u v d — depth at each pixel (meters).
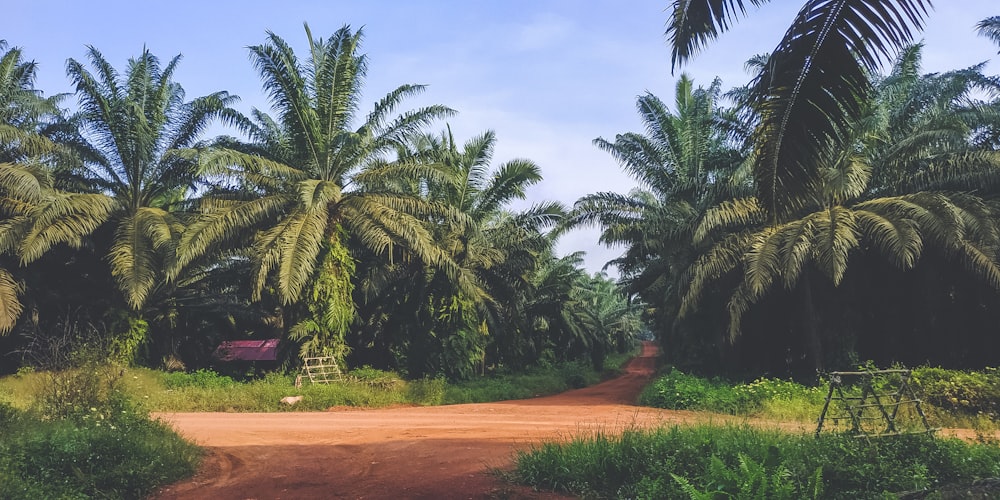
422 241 21.20
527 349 41.94
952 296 20.52
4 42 22.23
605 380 44.81
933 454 7.03
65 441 7.75
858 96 5.24
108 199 21.73
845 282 21.00
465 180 26.75
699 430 8.23
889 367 20.50
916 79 20.25
